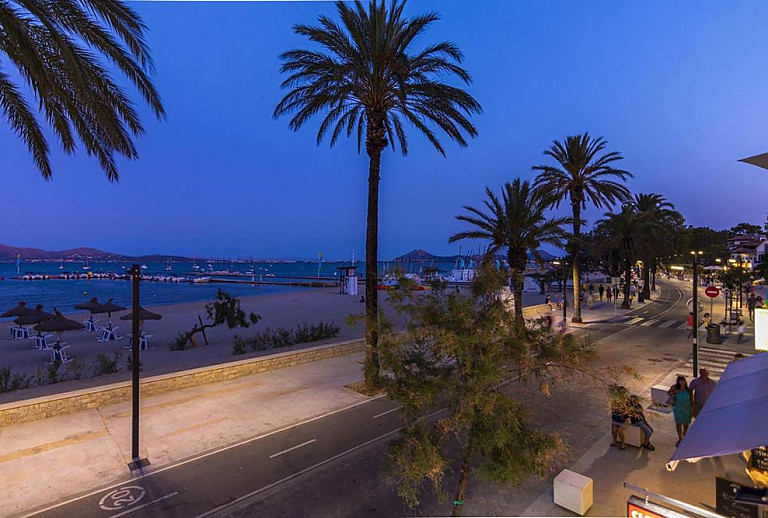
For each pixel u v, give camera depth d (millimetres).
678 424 9461
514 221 23297
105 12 8227
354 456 9352
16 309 22641
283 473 8602
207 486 8117
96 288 89688
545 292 54875
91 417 11508
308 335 23031
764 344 11086
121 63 8867
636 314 34281
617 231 36875
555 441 5715
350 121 17172
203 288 89188
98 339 24188
